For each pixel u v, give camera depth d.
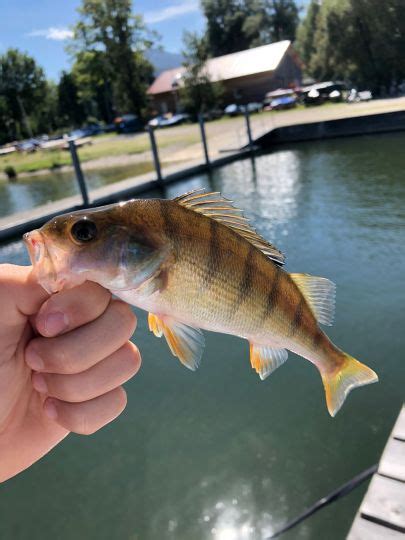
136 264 0.22
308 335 0.30
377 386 0.86
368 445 0.74
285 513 0.65
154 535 0.64
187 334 0.24
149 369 1.00
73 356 0.18
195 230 0.24
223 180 3.05
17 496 0.73
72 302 0.18
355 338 1.02
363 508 0.50
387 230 1.71
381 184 2.43
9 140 11.53
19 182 4.87
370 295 1.20
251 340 0.27
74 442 0.82
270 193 2.56
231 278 0.25
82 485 0.74
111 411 0.19
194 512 0.67
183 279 0.24
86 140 7.28
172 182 3.09
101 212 0.22
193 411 0.86
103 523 0.67
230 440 0.78
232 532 0.63
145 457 0.77
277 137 4.35
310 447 0.75
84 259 0.21
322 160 3.32
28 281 0.18
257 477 0.71
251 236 0.27
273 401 0.85
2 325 0.18
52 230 0.21
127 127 8.18
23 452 0.20
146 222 0.23
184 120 7.61
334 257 1.51
